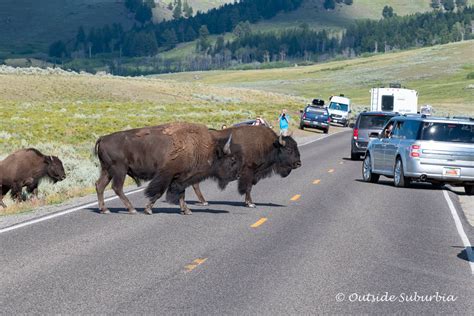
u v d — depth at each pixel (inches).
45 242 1069.8
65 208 1466.5
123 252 995.9
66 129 4160.9
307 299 755.4
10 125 4335.6
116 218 1328.7
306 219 1359.5
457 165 1978.3
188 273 868.0
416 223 1354.6
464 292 815.1
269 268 908.0
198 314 685.3
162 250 1014.4
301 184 2043.6
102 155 1378.0
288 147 1521.9
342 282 842.2
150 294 761.6
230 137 1391.5
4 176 1584.6
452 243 1146.0
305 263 946.1
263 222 1307.8
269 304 729.0
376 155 2176.4
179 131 1368.1
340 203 1630.2
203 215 1382.9
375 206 1595.7
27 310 693.9
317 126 5339.6
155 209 1471.5
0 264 910.4
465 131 1996.8
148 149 1357.0
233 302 733.9
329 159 3021.7
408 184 2059.5
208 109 7386.8
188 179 1381.6
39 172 1625.2
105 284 804.6
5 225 1238.3
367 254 1025.5
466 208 1707.7
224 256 978.7
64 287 788.6
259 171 1523.1
